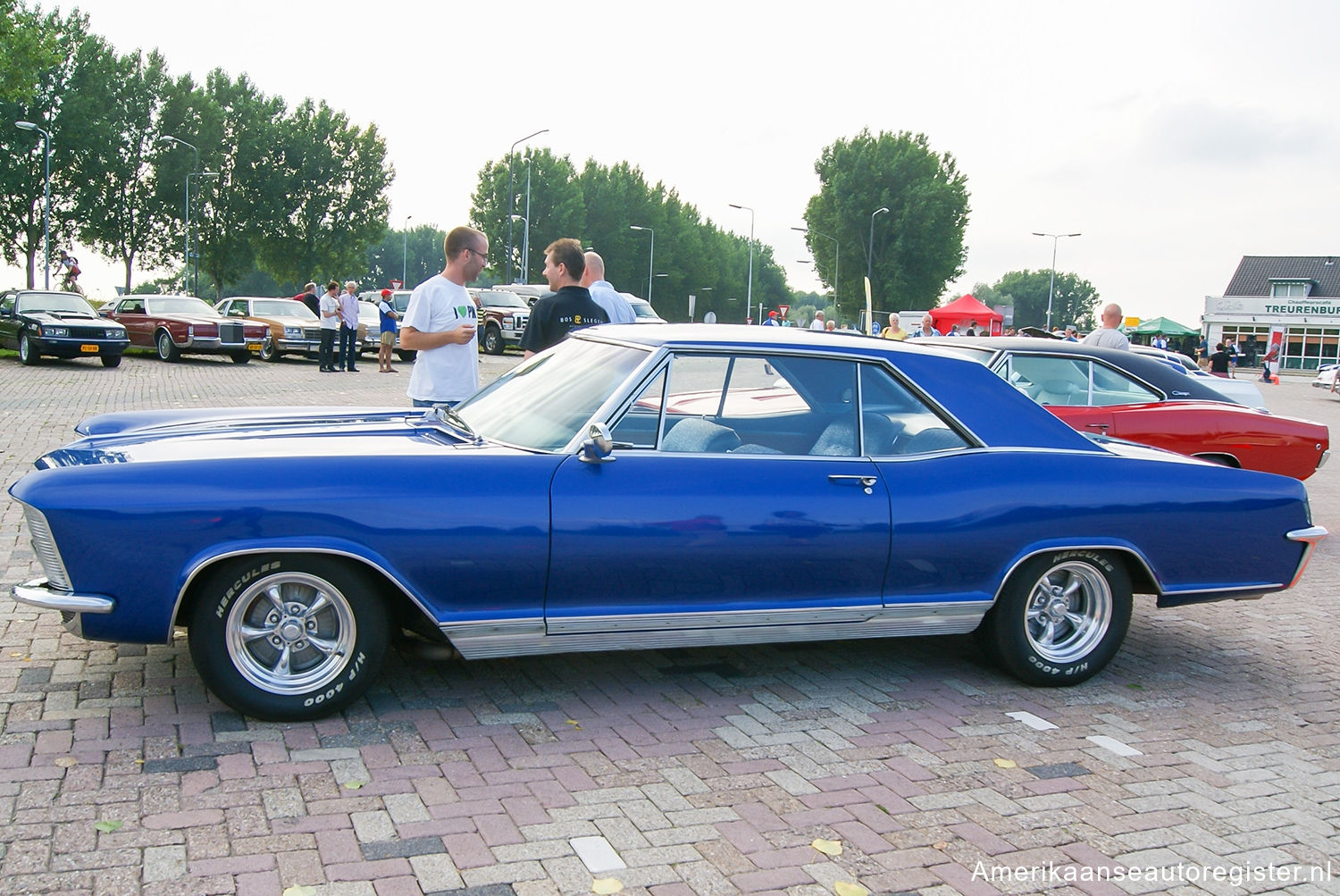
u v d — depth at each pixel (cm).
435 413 467
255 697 360
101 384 1655
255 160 6312
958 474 424
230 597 351
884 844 309
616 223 8775
